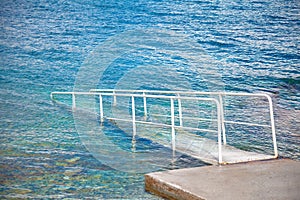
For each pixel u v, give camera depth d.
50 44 41.59
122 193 6.42
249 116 16.70
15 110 15.54
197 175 6.07
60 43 42.09
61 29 46.72
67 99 18.25
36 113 14.82
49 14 52.50
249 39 39.56
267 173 6.10
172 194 5.66
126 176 7.30
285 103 20.44
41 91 23.42
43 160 8.68
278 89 26.09
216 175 6.04
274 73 30.22
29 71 31.45
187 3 53.03
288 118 16.28
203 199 5.08
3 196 6.52
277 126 14.50
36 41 42.56
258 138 11.95
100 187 6.79
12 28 47.06
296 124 14.91
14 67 32.97
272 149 10.48
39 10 54.03
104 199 6.21
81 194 6.50
